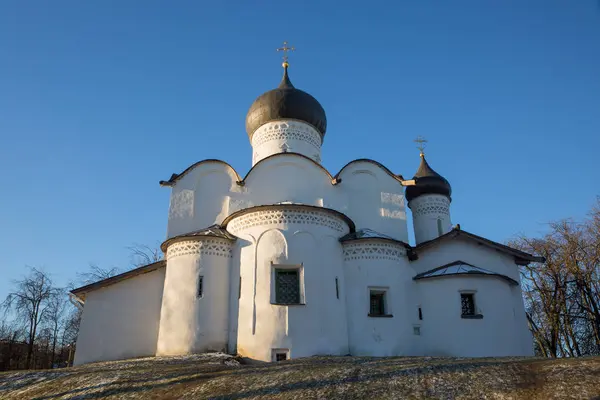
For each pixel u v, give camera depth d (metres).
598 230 26.42
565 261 25.98
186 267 19.34
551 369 9.56
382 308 19.86
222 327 18.69
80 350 20.00
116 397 11.14
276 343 17.19
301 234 18.92
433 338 19.61
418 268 21.55
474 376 9.77
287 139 26.55
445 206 28.75
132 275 21.12
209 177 23.39
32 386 12.70
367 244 20.25
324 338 17.73
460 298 19.75
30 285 29.31
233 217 20.31
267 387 10.49
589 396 8.19
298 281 18.52
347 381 10.30
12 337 30.53
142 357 19.61
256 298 17.98
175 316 18.73
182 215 22.72
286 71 29.80
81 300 22.23
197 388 11.05
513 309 20.34
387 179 24.27
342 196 23.22
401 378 10.13
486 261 22.11
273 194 22.58
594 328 25.30
